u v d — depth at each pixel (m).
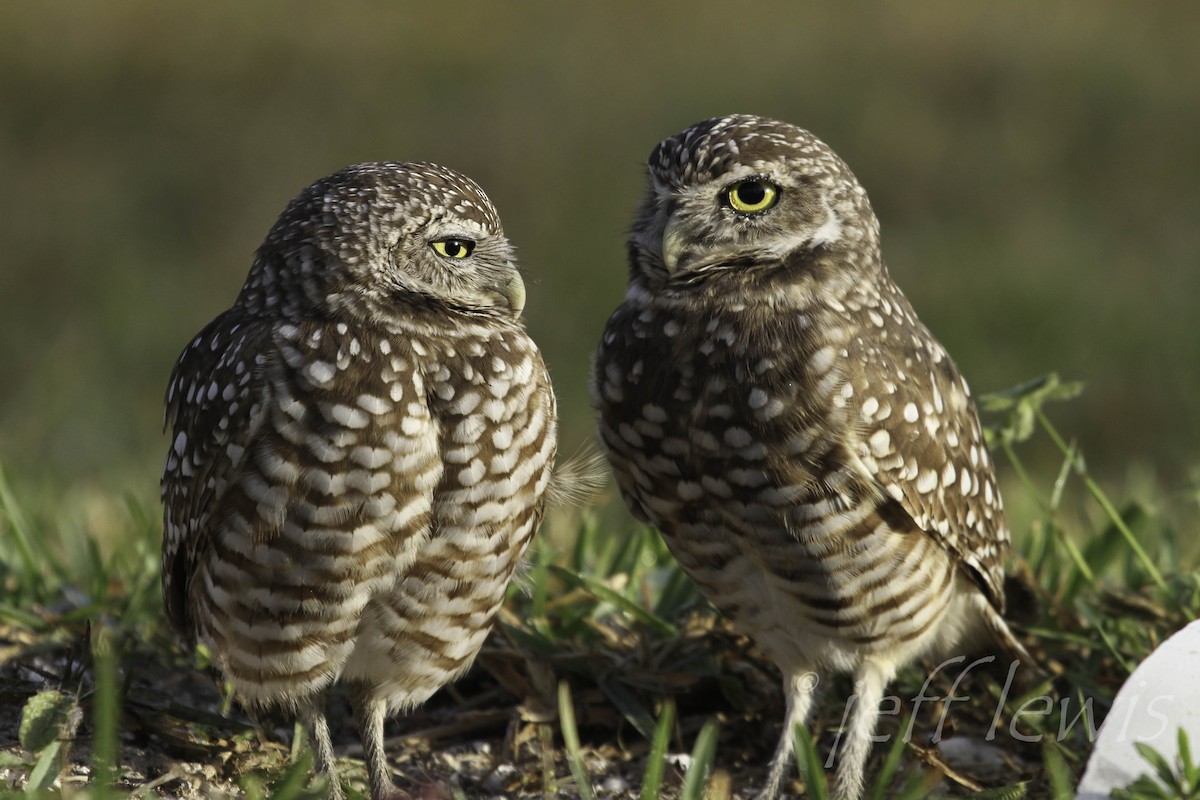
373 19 31.55
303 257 7.51
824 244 8.43
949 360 9.05
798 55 29.12
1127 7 30.59
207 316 21.86
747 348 8.09
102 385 18.86
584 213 24.36
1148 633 9.17
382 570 7.32
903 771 8.41
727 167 8.40
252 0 31.95
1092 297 20.72
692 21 31.23
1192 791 6.10
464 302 7.70
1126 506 10.86
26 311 22.19
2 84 28.94
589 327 20.92
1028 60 28.33
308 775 7.57
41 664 8.76
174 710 8.02
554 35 30.98
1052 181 25.20
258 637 7.42
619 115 27.36
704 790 7.23
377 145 26.75
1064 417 18.06
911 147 25.97
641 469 8.46
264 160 26.55
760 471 8.02
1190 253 22.58
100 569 9.75
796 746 7.27
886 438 8.09
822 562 8.07
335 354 7.27
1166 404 18.17
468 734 8.77
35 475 14.79
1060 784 6.95
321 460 7.16
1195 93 27.30
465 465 7.37
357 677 7.77
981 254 22.58
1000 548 9.03
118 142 27.45
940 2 30.75
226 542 7.34
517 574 8.53
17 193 25.58
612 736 8.80
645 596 9.80
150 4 31.30
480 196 7.87
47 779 7.01
